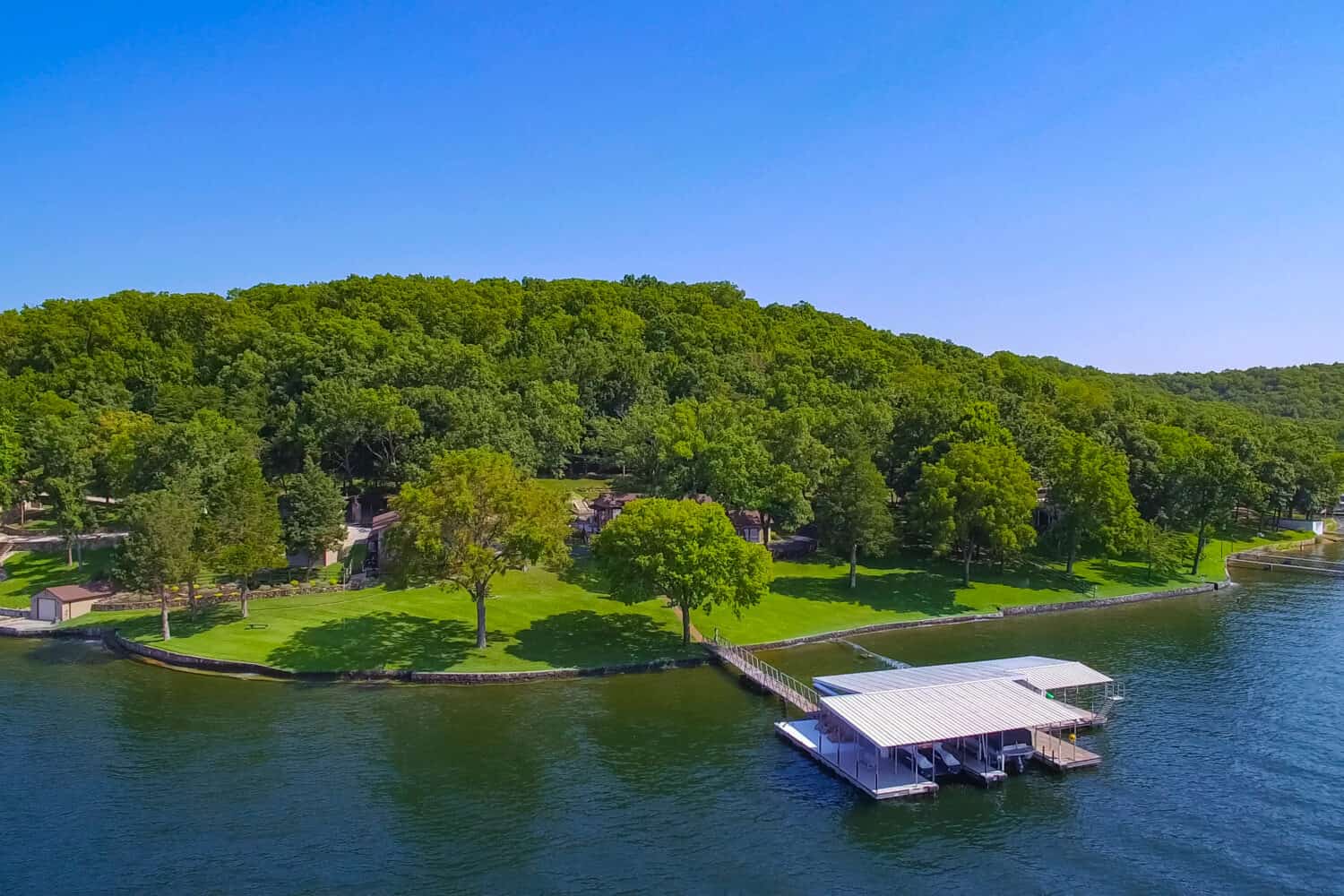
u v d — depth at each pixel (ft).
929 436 478.18
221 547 306.96
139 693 252.42
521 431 446.19
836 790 199.21
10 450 398.62
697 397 584.81
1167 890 159.94
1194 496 453.58
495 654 284.00
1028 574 419.13
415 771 204.23
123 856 165.99
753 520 434.71
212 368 547.90
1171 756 219.41
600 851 170.91
